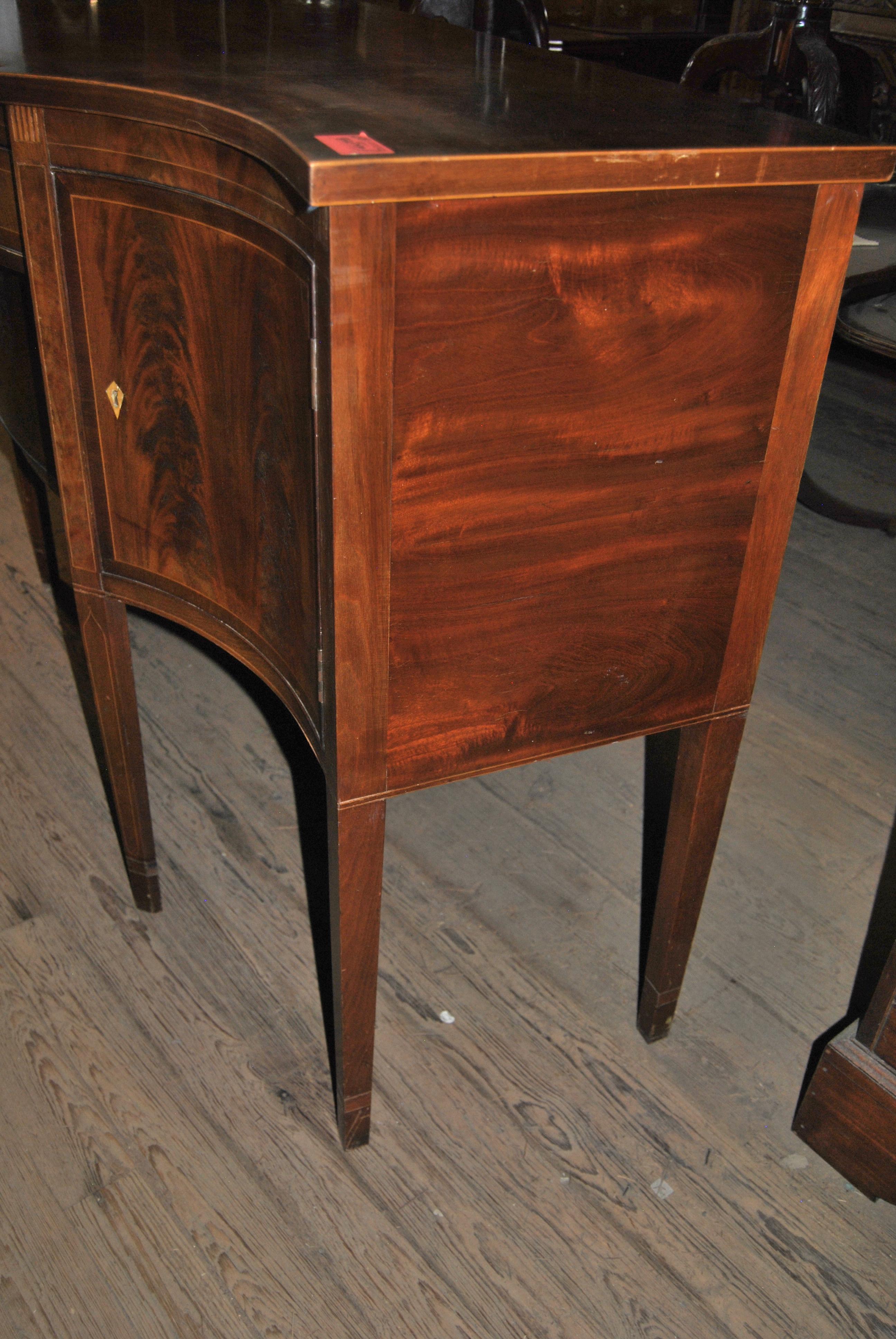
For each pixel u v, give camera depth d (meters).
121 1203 1.13
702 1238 1.13
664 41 3.82
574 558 0.94
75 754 1.75
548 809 1.71
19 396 1.41
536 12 2.28
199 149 0.85
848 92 2.37
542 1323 1.05
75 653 2.00
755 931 1.51
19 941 1.43
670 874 1.20
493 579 0.91
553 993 1.39
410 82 0.99
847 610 2.28
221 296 0.89
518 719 1.00
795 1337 1.05
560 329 0.82
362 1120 1.17
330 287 0.72
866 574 2.42
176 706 1.89
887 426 3.10
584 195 0.77
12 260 1.16
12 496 2.54
